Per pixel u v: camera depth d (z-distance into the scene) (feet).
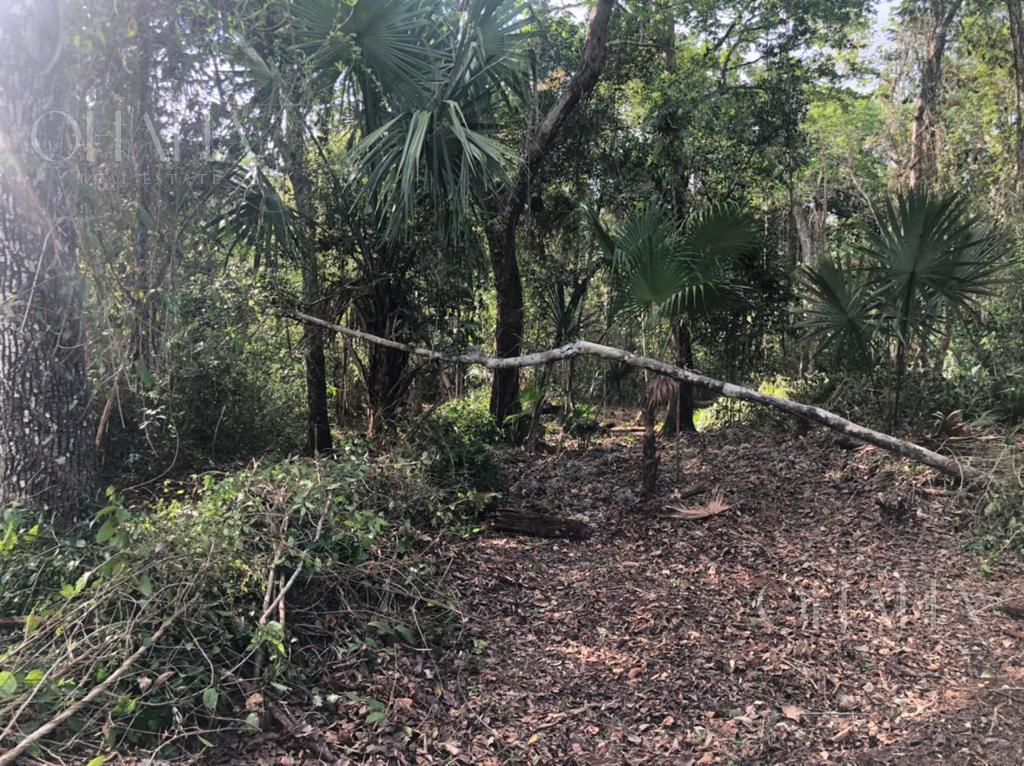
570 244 33.96
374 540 14.96
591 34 27.63
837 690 12.78
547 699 12.45
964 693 12.42
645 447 21.22
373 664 12.37
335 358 27.17
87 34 13.75
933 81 39.29
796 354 38.19
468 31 22.70
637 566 17.53
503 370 30.71
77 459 14.48
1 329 13.58
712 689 12.82
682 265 20.13
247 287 21.02
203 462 21.31
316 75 20.59
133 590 10.78
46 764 8.51
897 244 22.93
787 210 44.91
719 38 38.93
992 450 20.47
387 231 20.80
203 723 10.06
